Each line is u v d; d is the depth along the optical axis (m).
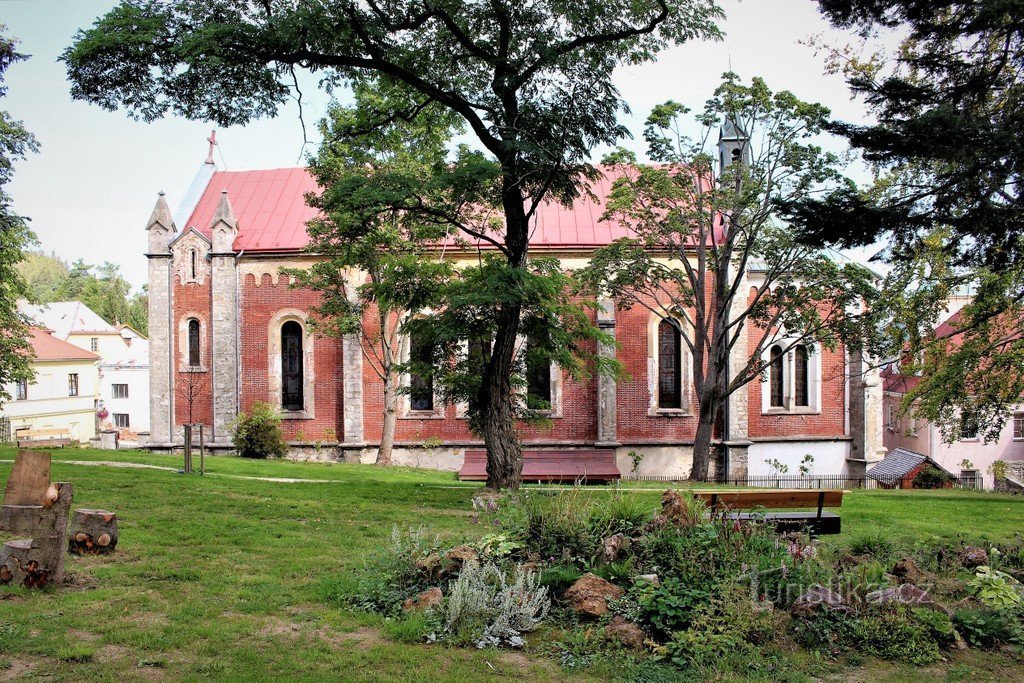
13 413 60.47
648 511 12.35
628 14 19.91
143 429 75.31
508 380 20.70
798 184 26.89
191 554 12.30
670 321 31.55
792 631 9.19
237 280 36.75
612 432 35.47
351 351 36.00
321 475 27.45
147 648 8.29
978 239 15.02
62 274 135.62
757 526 11.36
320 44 19.14
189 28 18.30
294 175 40.78
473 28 20.25
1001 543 14.83
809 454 36.88
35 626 8.68
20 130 28.80
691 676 8.14
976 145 13.12
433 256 34.94
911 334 24.91
